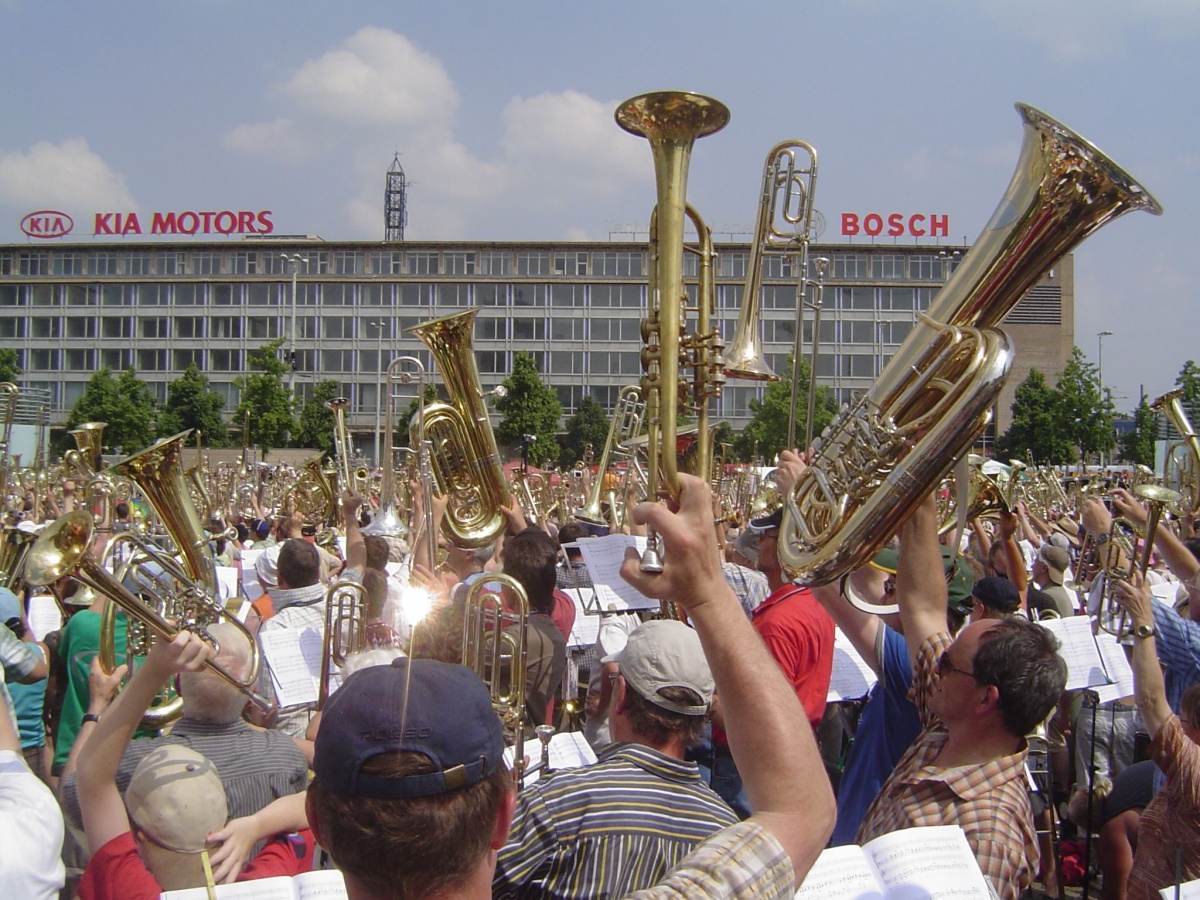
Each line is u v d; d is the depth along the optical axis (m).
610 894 2.60
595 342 78.38
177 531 6.02
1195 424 19.73
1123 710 6.94
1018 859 3.03
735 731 1.69
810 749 1.69
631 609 5.73
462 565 8.77
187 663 2.86
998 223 3.65
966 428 2.99
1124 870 4.65
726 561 9.27
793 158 4.27
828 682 5.08
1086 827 6.44
